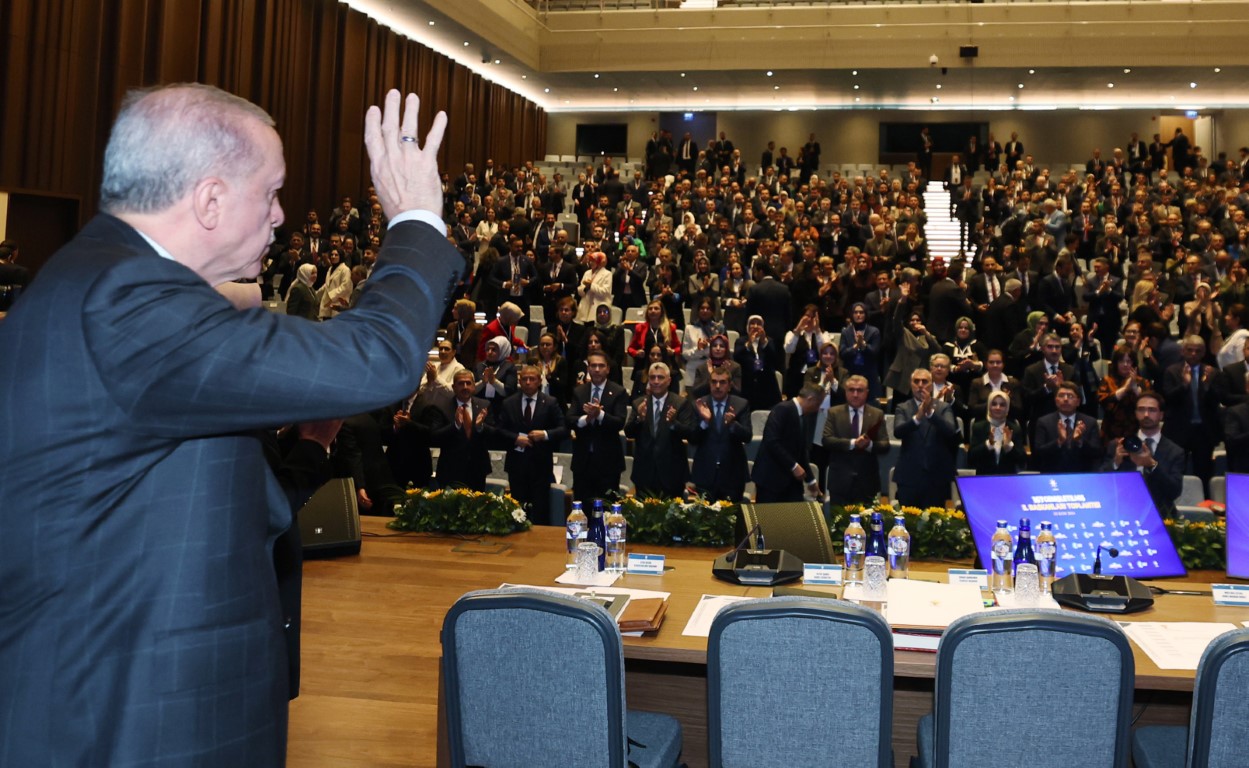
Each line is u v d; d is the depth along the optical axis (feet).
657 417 23.06
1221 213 47.93
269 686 4.42
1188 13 61.67
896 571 11.97
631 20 67.72
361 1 56.34
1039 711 7.52
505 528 15.96
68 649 3.97
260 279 44.80
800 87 72.23
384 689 11.00
